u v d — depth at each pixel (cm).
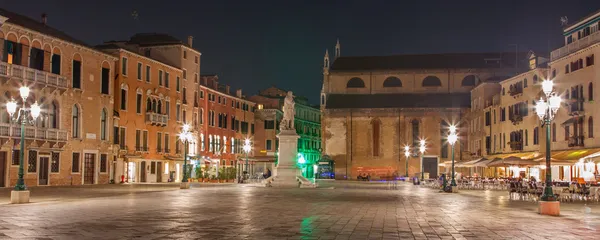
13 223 2011
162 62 8069
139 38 8838
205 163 9288
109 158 6781
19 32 5450
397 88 10856
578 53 5959
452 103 10375
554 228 2028
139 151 7488
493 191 5241
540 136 6656
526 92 7156
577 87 5994
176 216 2316
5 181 5253
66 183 6056
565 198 3766
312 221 2177
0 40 5231
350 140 10481
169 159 8212
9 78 5247
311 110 14525
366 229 1941
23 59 5512
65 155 6050
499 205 3203
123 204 2994
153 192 4416
